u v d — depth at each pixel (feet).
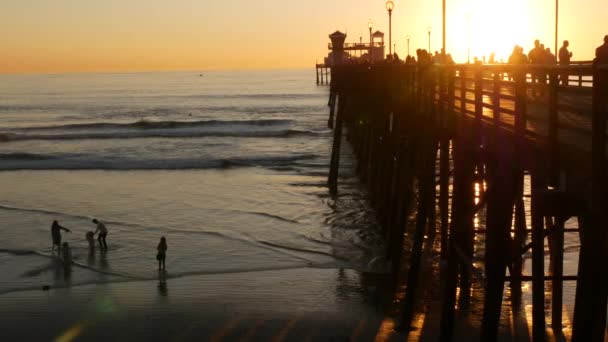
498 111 30.50
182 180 133.08
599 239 19.52
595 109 19.40
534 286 43.09
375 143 95.71
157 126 240.12
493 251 29.17
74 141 203.92
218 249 77.25
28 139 208.13
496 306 29.12
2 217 97.86
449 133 41.98
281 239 81.15
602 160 19.48
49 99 441.27
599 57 38.14
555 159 23.71
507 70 28.19
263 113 306.96
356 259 70.64
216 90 556.92
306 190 116.67
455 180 37.99
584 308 19.92
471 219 41.11
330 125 225.76
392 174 76.95
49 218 96.94
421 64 56.29
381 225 80.79
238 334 51.13
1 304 58.80
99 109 341.00
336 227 86.63
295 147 184.03
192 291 61.52
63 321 54.60
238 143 196.03
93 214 99.76
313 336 50.24
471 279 56.34
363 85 113.80
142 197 113.91
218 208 102.68
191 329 52.42
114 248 78.59
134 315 55.62
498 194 29.19
